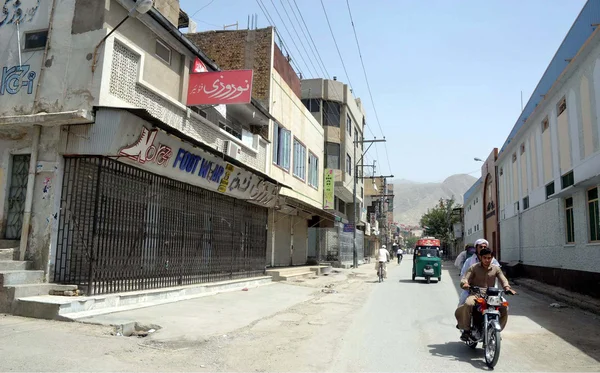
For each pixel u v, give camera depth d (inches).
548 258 750.5
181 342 284.4
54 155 372.8
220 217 592.1
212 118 613.6
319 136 1132.5
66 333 278.4
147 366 228.5
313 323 382.0
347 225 1457.9
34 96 392.5
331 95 1327.5
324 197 1147.3
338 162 1339.8
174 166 457.7
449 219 2920.8
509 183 1104.2
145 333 303.0
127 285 398.6
